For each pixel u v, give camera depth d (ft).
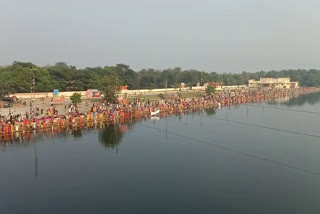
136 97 411.13
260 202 89.97
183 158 136.98
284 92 589.73
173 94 479.00
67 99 380.37
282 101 449.48
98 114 233.76
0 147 152.97
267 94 522.47
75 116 228.84
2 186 103.86
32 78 413.59
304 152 146.20
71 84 470.80
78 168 122.52
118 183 106.42
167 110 304.71
